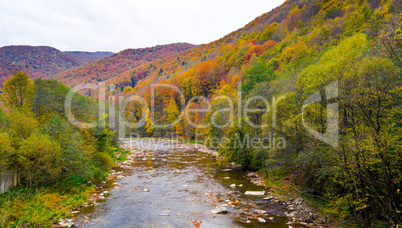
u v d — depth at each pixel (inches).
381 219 393.4
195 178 865.5
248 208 553.6
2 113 573.0
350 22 2783.0
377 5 3654.0
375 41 475.2
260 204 579.5
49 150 531.5
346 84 377.7
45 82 928.9
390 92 348.5
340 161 391.9
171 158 1368.1
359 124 383.2
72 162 596.1
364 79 353.1
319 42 3107.8
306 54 2166.6
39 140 518.9
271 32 5713.6
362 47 570.9
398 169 351.6
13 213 418.6
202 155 1502.2
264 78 1656.0
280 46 3503.9
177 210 542.6
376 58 363.3
